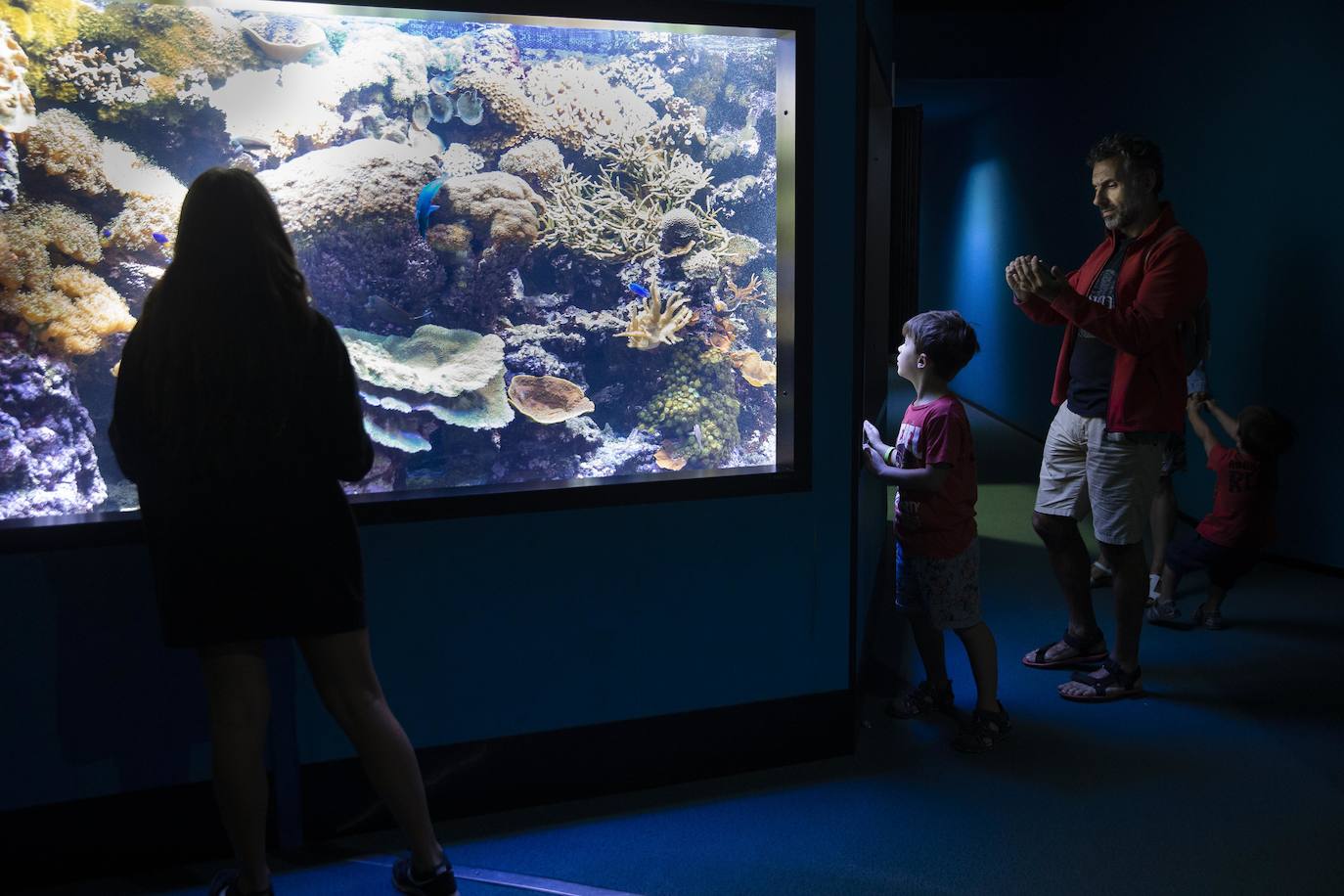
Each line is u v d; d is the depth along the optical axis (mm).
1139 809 2521
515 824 2479
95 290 2242
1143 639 3742
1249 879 2217
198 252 1805
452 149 2438
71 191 2203
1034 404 8773
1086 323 2840
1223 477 3781
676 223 2623
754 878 2234
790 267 2617
